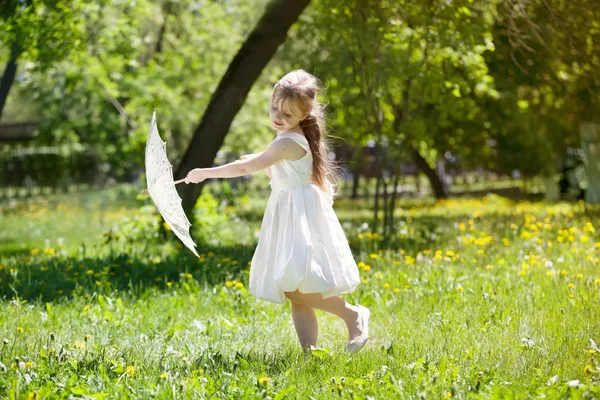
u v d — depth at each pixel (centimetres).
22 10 1049
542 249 801
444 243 915
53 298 627
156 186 396
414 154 2422
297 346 451
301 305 441
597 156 1952
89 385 356
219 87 1055
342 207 2228
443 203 1978
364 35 940
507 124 2155
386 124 1070
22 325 507
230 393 341
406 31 952
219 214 1286
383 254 821
